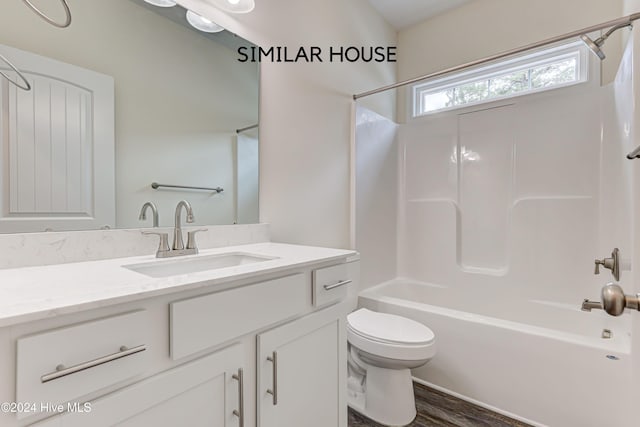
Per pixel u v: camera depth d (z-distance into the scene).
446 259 2.44
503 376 1.51
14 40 0.86
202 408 0.70
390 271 2.57
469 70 2.39
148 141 1.15
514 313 2.12
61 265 0.89
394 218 2.62
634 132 1.13
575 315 1.90
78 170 0.98
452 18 2.50
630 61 1.38
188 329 0.67
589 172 1.91
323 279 1.06
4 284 0.65
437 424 1.45
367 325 1.57
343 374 1.16
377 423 1.48
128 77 1.10
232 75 1.42
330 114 1.96
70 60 0.96
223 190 1.37
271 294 0.87
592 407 1.29
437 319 1.72
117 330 0.57
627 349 1.25
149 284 0.65
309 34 1.82
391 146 2.59
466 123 2.38
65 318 0.52
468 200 2.36
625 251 1.62
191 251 1.13
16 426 0.47
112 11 1.06
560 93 2.03
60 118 0.94
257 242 1.48
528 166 2.12
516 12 2.22
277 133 1.61
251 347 0.83
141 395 0.60
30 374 0.47
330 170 1.96
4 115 0.84
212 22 1.33
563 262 1.98
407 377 1.51
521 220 2.13
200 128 1.30
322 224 1.89
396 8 2.47
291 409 0.93
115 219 1.06
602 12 1.93
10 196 0.85
